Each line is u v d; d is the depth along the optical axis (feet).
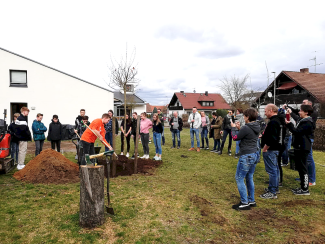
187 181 17.40
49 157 18.84
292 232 10.05
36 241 9.02
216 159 25.64
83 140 17.79
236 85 99.45
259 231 10.18
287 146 22.21
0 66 47.32
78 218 10.94
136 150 19.36
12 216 11.14
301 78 81.10
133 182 17.04
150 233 9.84
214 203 13.25
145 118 24.61
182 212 11.98
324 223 10.82
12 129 20.10
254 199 12.87
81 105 53.52
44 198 13.48
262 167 22.13
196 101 157.79
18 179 17.38
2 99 47.50
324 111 67.36
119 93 117.39
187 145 37.35
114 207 12.30
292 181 17.46
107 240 9.22
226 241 9.38
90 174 9.97
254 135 11.96
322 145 32.68
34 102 49.73
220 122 29.55
